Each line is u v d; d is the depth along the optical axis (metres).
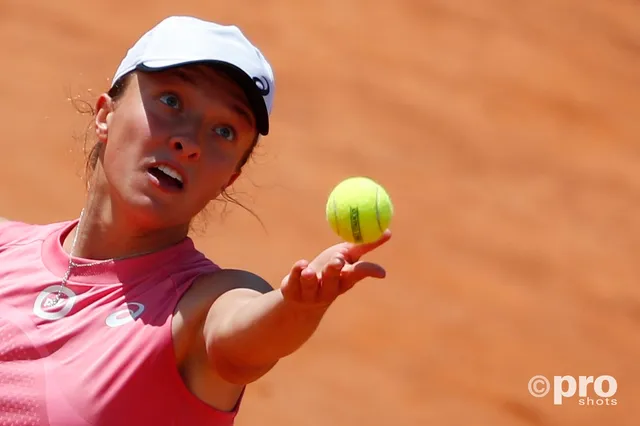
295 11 61.06
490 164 51.72
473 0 67.50
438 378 35.44
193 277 11.34
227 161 11.68
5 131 44.84
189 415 10.67
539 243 46.16
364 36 60.47
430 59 60.03
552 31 66.62
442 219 46.22
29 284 11.48
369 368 35.19
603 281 44.38
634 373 38.31
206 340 10.47
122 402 10.41
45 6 54.75
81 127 45.22
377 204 10.92
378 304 38.97
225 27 11.80
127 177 11.45
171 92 11.52
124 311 10.99
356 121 52.47
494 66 61.03
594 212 49.78
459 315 39.50
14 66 49.62
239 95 11.62
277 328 9.70
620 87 62.34
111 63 51.81
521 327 39.69
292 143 49.28
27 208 40.22
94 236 12.03
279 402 32.62
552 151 54.25
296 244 41.53
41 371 10.67
